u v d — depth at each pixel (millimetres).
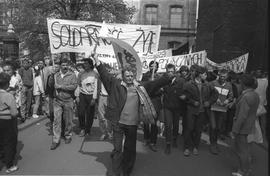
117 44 7980
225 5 20016
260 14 18281
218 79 9203
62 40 10422
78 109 10266
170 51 16625
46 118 13406
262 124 10273
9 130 7074
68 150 8789
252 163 8430
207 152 9125
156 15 42000
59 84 8984
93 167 7488
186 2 42000
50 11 24359
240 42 19781
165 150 8852
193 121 8648
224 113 9203
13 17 25000
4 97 6969
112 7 24750
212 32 22875
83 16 24422
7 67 9625
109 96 6984
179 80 8672
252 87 7129
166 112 8766
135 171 7438
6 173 7074
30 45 24906
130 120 6785
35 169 7324
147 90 7465
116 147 6969
